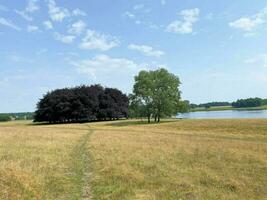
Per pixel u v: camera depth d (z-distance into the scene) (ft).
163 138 124.57
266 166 63.87
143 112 330.34
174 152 80.79
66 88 390.63
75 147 91.66
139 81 336.49
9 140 102.32
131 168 58.65
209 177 53.16
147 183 48.70
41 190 41.52
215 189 46.16
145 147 90.27
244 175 55.93
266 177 54.60
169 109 330.13
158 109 332.39
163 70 339.98
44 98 377.71
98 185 46.91
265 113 434.30
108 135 141.38
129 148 87.56
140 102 335.67
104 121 374.22
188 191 44.70
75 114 367.25
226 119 255.91
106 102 385.29
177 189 45.57
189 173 56.34
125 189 44.73
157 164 63.41
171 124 252.83
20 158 64.13
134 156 72.54
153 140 114.21
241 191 45.73
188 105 338.95
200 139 124.16
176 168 60.18
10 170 47.93
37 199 37.78
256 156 76.07
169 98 331.98
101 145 95.14
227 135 154.61
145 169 58.75
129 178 51.06
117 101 401.49
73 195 41.57
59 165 60.29
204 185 48.57
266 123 196.54
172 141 111.14
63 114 369.91
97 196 41.47
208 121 248.52
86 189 44.80
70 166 60.54
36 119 378.12
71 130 181.68
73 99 370.73
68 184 46.60
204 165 64.18
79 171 56.54
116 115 385.70
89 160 68.49
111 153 77.41
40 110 373.81
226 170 59.72
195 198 41.47
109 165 60.90
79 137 125.08
